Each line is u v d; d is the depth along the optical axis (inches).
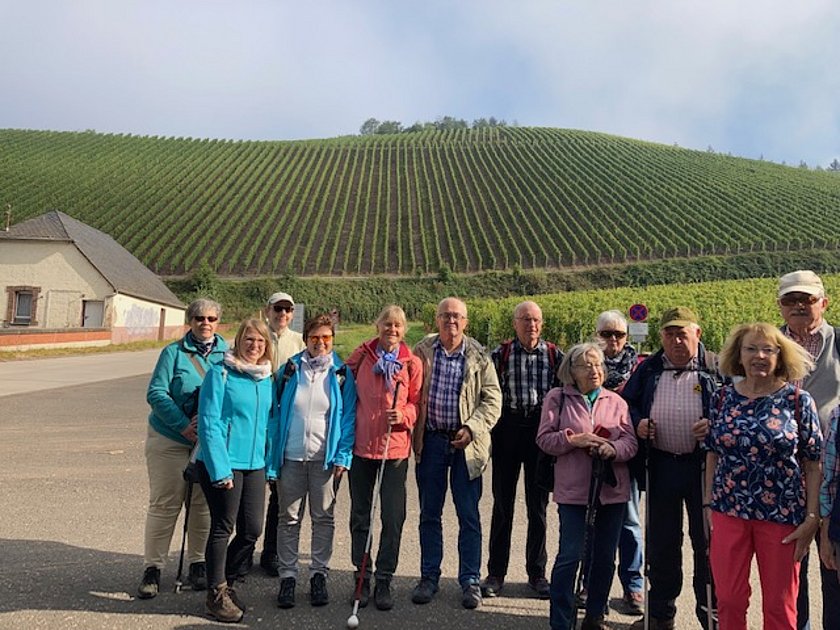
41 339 1050.7
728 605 137.4
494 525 189.0
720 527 140.3
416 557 207.8
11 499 250.5
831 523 129.6
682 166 3341.5
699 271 2026.3
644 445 170.7
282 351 216.4
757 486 135.2
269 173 3201.3
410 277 2132.1
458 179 3157.0
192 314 186.1
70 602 161.6
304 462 177.0
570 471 164.7
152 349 1300.4
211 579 158.4
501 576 185.3
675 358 168.6
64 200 2493.8
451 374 191.3
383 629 155.4
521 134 4411.9
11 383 643.5
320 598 168.9
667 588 159.5
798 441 135.0
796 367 138.6
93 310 1293.1
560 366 175.9
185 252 2148.1
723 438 140.2
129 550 200.2
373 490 185.9
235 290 2000.5
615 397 171.0
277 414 180.1
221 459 159.6
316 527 175.5
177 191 2790.4
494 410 185.5
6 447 349.1
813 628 161.8
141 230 2304.4
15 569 180.9
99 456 333.1
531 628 159.5
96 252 1381.6
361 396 185.5
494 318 1063.0
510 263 2188.7
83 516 232.4
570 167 3292.3
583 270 2106.3
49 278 1286.9
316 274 2154.3
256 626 155.5
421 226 2534.5
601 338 210.1
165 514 173.0
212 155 3548.2
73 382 673.0
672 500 161.2
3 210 2265.0
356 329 1678.2
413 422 182.5
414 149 3882.9
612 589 196.5
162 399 173.3
